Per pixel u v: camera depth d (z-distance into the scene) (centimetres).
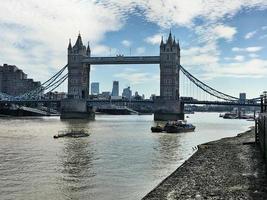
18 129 12825
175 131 12181
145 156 6384
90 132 11875
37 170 4950
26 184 4159
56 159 5912
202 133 12381
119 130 13025
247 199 2939
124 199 3616
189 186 3488
